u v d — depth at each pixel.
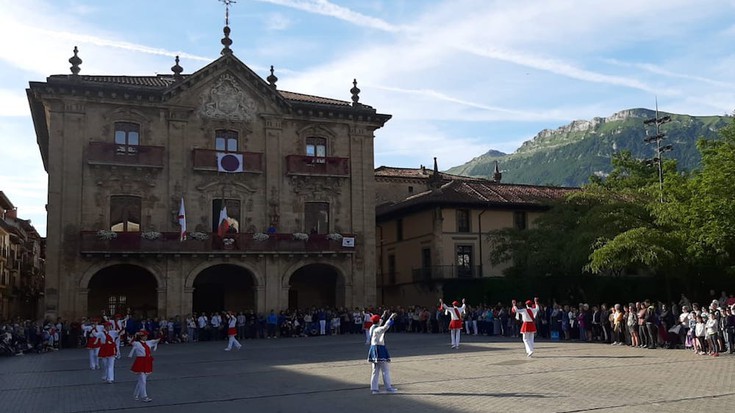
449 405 13.28
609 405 12.73
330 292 46.19
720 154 32.53
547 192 54.47
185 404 14.53
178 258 38.91
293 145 43.19
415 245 51.06
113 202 38.50
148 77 44.81
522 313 23.02
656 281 47.56
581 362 20.52
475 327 37.22
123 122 39.31
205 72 41.03
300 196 42.75
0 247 57.72
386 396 14.74
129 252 37.25
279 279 41.16
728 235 30.19
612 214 35.06
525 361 21.11
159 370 21.77
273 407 13.74
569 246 35.91
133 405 14.63
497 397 14.05
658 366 19.25
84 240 36.53
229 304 43.00
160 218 39.22
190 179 40.28
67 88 37.47
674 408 12.32
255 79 42.22
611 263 32.22
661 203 33.69
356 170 44.44
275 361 23.73
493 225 50.09
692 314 23.91
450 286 47.50
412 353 24.92
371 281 43.81
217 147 41.41
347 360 23.30
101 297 40.19
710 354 22.53
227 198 41.03
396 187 60.34
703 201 31.08
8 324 33.44
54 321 36.00
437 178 51.72
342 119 44.41
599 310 30.09
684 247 31.91
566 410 12.28
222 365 22.89
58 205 37.00
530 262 38.25
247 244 40.06
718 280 36.41
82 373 21.78
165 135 40.06
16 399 15.96
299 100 45.12
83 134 38.06
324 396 15.03
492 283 45.72
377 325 15.66
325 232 43.25
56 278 36.41
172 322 36.91
